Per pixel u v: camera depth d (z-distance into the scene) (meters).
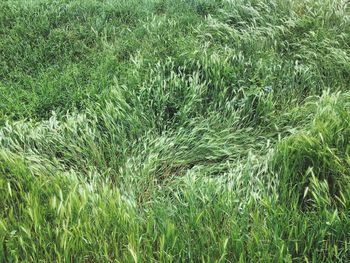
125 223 3.18
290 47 5.63
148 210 3.44
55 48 5.54
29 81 4.98
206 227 3.15
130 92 4.53
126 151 4.13
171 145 4.13
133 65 5.07
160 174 4.04
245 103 4.55
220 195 3.42
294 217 3.21
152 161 3.95
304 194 3.33
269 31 5.64
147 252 3.09
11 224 3.24
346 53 5.34
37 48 5.55
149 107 4.47
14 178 3.55
